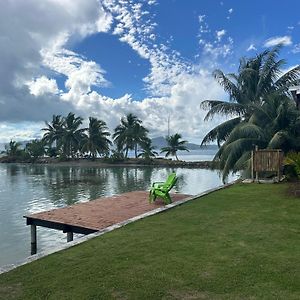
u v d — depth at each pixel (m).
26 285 4.20
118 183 33.19
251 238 5.86
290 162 13.02
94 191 27.38
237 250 5.23
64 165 64.31
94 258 5.08
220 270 4.44
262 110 18.33
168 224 7.12
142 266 4.68
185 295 3.80
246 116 20.91
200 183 32.31
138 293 3.88
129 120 61.09
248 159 16.61
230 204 9.13
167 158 64.31
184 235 6.20
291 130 16.72
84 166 60.88
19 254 11.30
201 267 4.57
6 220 16.25
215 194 11.00
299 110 16.95
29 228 14.54
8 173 47.50
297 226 6.56
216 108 20.95
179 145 60.94
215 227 6.72
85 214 11.05
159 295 3.81
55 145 73.69
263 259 4.80
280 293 3.76
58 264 4.87
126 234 6.41
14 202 21.98
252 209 8.33
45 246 12.04
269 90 22.17
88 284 4.16
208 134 21.72
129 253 5.26
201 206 9.04
